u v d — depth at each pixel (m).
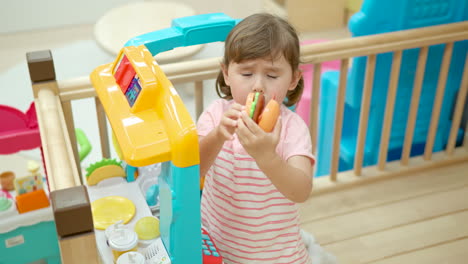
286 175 1.03
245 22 1.13
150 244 1.23
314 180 2.23
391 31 2.04
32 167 1.89
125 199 1.44
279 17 1.16
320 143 2.60
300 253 1.33
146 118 1.01
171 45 1.37
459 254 1.91
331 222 2.05
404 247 1.94
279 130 0.98
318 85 1.95
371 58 1.94
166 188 1.06
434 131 2.25
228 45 1.13
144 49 1.14
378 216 2.08
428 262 1.87
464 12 2.08
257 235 1.24
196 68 1.66
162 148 0.96
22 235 1.78
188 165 0.98
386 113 2.12
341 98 2.01
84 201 0.93
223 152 1.21
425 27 1.94
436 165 2.33
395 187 2.24
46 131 1.24
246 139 0.97
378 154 2.32
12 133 1.84
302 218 2.07
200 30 1.37
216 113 1.28
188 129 0.95
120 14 3.82
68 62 4.07
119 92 1.10
